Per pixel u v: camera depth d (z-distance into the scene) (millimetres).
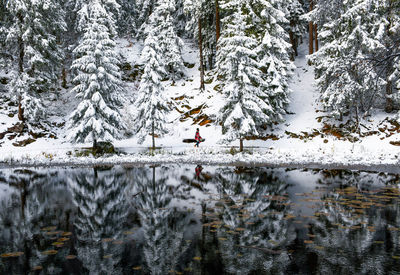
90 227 5512
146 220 5914
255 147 22625
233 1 23969
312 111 26969
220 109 19734
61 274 3484
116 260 3932
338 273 3414
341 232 4922
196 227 5355
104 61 20578
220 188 9273
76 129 19219
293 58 35438
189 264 3750
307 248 4246
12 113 25750
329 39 23000
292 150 20219
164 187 9555
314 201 7203
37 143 23984
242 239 4680
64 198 8133
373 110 23484
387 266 3584
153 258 3977
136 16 45062
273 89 23750
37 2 22547
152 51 21938
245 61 18812
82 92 20547
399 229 5031
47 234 5109
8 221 5938
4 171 13711
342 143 21984
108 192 8914
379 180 10141
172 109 31406
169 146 24781
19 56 24109
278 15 23500
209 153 19875
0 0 23703
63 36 31047
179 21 42312
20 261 3902
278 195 8039
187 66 38781
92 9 29000
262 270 3525
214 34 34844
